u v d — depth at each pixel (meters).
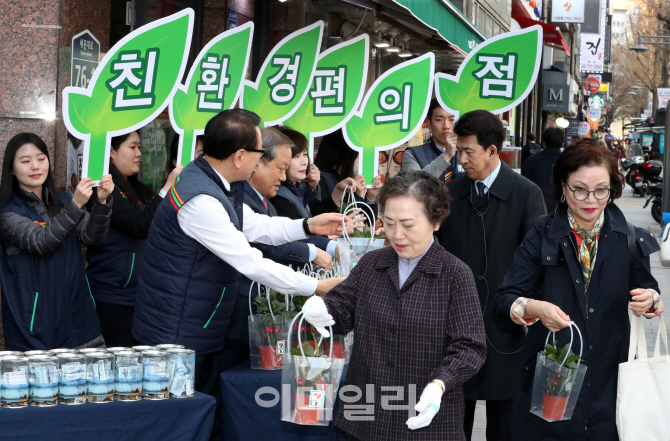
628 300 2.94
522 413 3.03
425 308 2.59
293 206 4.26
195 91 4.42
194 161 3.30
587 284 2.94
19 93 4.55
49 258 3.69
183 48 4.04
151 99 3.98
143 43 3.94
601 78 48.47
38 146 3.72
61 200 4.20
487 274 3.72
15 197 3.74
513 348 3.64
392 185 2.57
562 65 28.05
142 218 4.09
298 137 4.69
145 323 3.29
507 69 5.29
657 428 2.79
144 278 3.31
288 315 3.35
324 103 5.42
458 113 5.30
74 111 3.75
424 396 2.38
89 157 3.80
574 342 2.93
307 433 3.21
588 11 32.91
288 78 5.26
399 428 2.60
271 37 7.89
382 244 3.63
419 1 6.39
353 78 5.39
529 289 3.06
